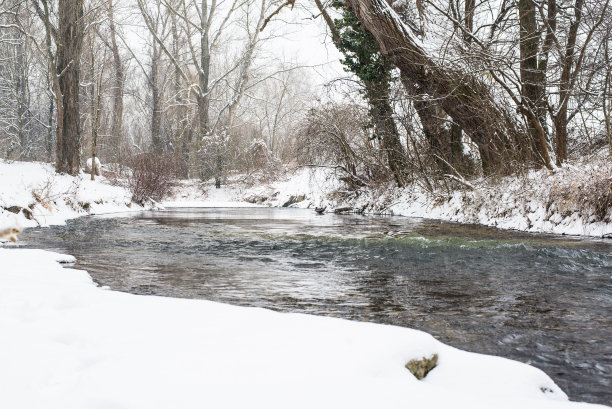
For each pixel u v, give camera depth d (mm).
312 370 2467
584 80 16016
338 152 23141
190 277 6703
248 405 2074
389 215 20281
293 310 4934
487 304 5234
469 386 2771
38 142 44969
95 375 2385
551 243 9883
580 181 11758
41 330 3246
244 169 37938
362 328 3234
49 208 16156
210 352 2699
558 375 3314
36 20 35875
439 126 17844
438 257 8469
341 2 20125
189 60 45156
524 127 14484
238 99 39750
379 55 19703
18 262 6441
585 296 5590
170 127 45531
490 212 14594
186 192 35344
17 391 2289
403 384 2406
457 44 14422
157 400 2102
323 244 10383
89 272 6945
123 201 23844
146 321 3447
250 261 8188
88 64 33812
